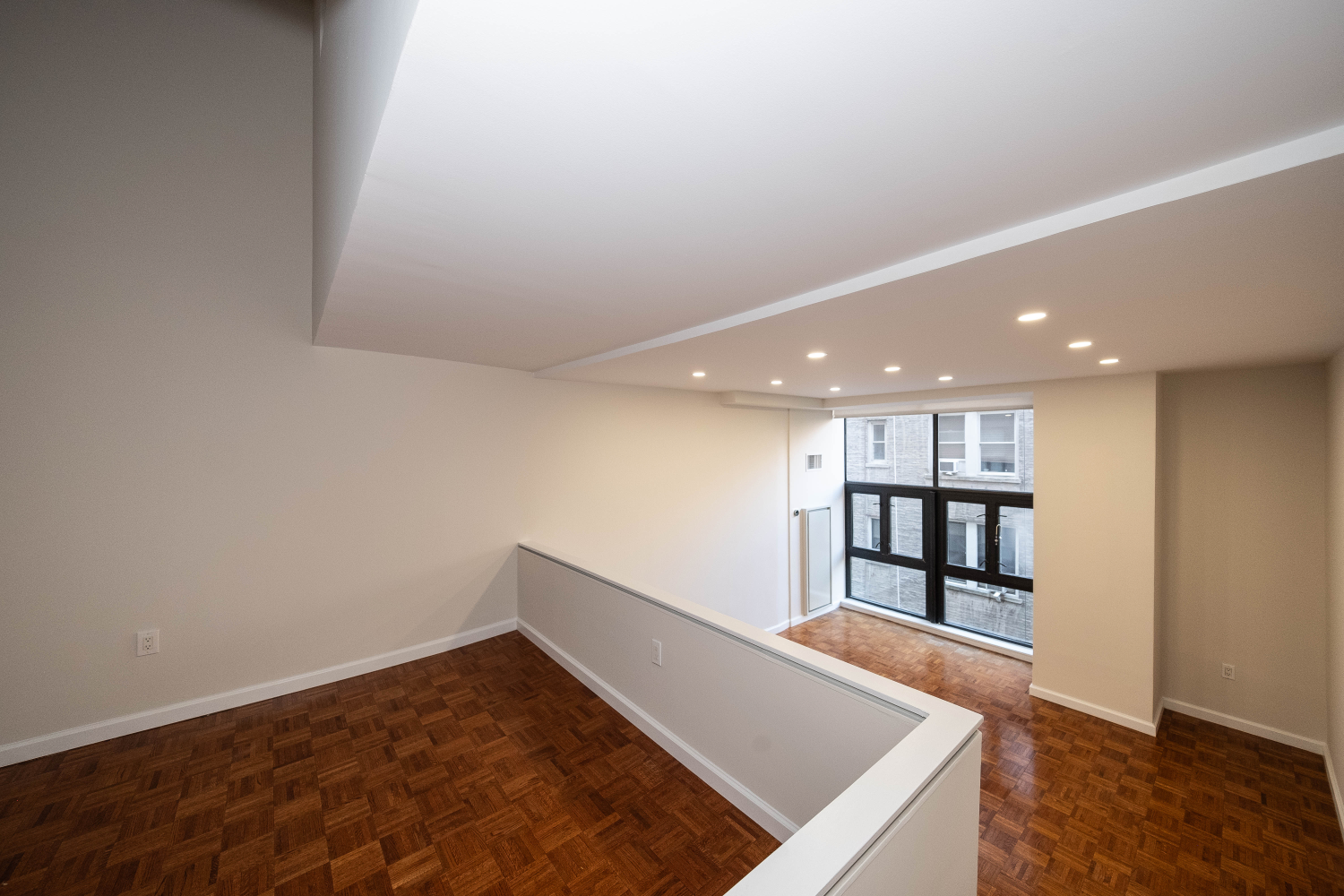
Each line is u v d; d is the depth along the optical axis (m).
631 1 0.57
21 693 2.32
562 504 4.10
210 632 2.75
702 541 5.07
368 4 1.00
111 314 2.48
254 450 2.85
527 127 0.84
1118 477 3.51
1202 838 2.38
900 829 1.22
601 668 2.97
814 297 1.79
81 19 2.43
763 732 2.03
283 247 2.93
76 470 2.42
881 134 0.87
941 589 5.71
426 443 3.43
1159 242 1.23
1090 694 3.63
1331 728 2.88
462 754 2.43
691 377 3.89
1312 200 1.00
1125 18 0.60
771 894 0.96
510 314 2.13
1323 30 0.61
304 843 1.89
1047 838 2.39
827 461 6.42
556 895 1.70
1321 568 3.12
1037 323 2.07
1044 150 0.91
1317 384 3.11
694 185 1.05
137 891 1.69
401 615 3.37
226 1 2.79
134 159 2.54
